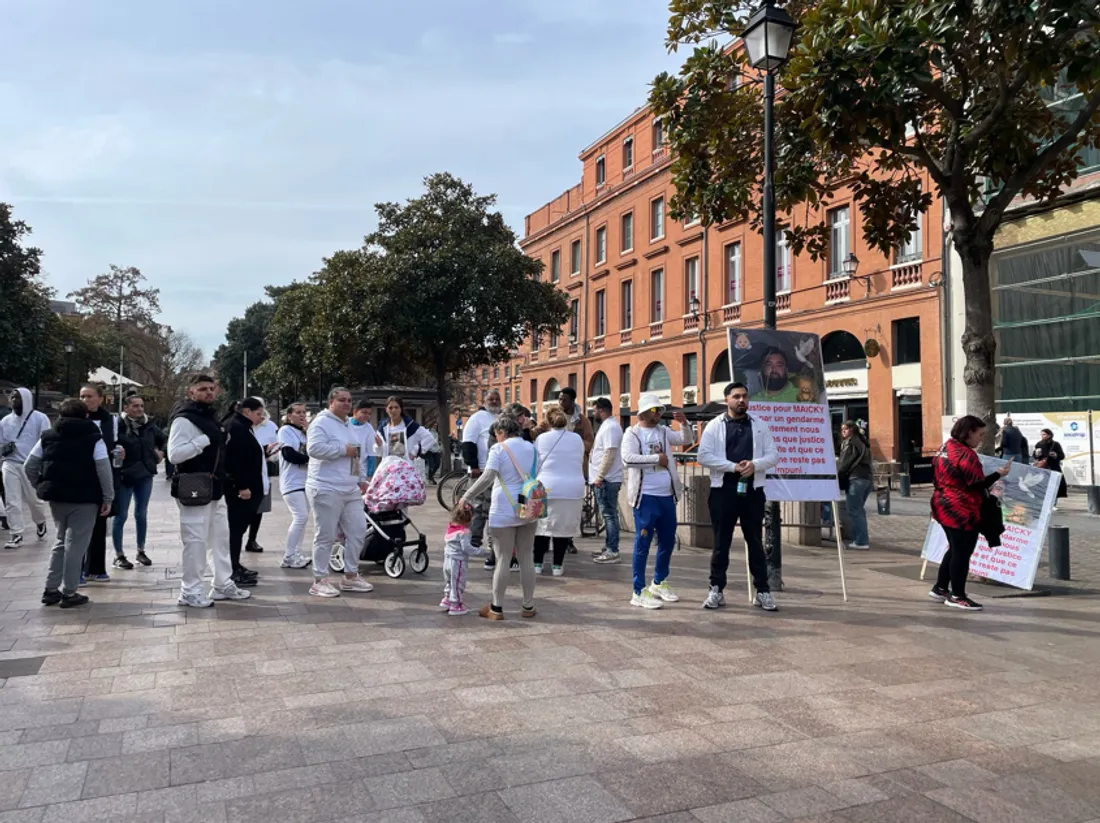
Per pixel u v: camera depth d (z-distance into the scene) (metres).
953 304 21.84
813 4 9.88
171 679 4.85
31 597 7.14
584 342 41.22
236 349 66.25
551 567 8.88
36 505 10.85
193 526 6.76
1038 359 19.44
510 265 25.62
